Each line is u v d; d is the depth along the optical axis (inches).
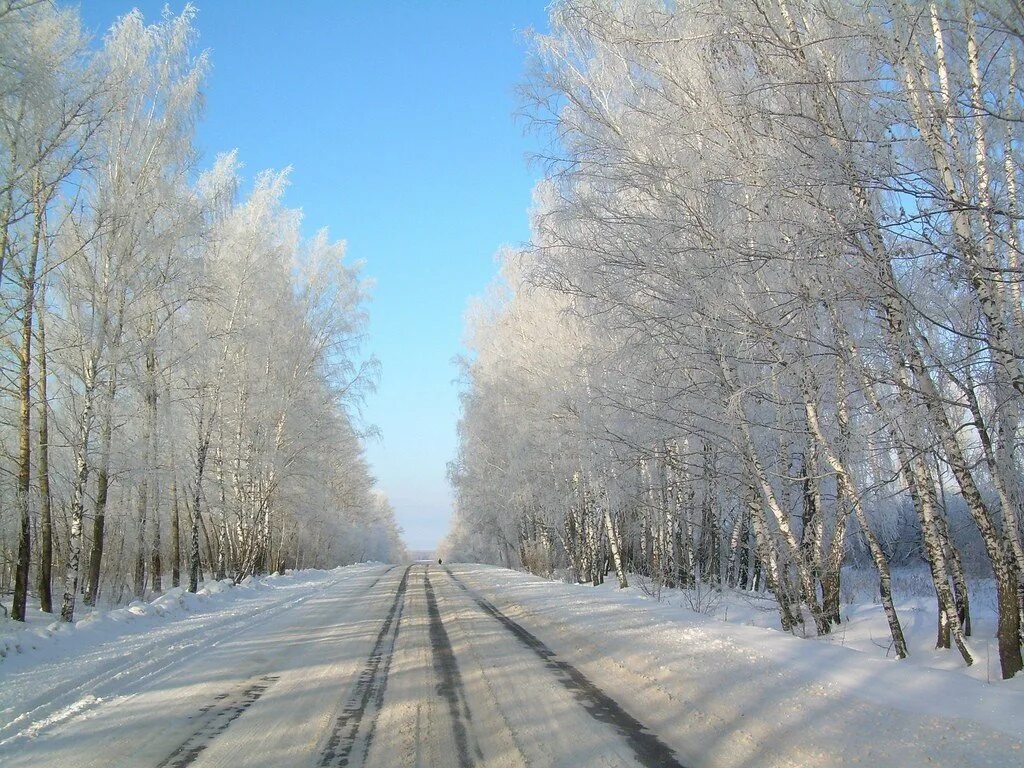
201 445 776.9
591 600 546.6
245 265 836.6
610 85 406.3
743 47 307.9
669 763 173.3
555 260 408.5
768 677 235.1
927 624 418.3
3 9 341.7
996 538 269.1
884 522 510.6
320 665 312.8
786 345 333.4
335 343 1077.8
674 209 364.8
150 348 603.2
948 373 273.6
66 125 457.1
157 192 591.5
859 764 158.1
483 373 1202.0
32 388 535.5
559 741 192.4
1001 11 228.1
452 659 323.0
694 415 436.1
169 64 608.1
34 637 341.4
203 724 215.0
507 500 1169.4
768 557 426.9
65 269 541.6
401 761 179.0
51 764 179.3
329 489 1414.9
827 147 261.0
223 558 1152.8
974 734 160.4
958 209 227.1
